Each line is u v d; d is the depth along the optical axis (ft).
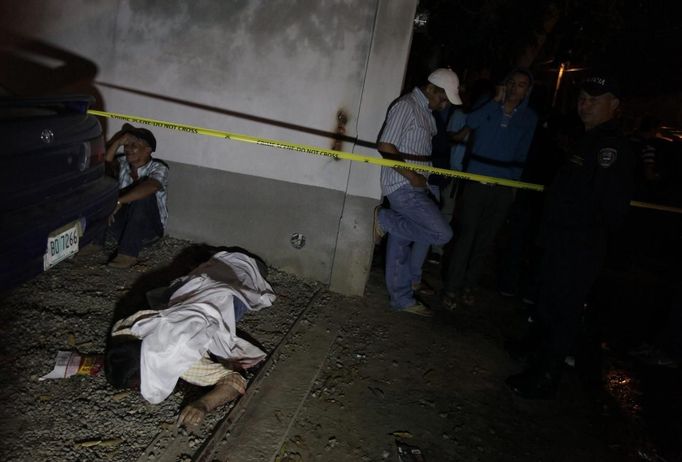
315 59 12.74
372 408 9.83
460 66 27.22
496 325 14.25
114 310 11.05
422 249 13.21
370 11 12.22
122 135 12.79
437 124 14.14
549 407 11.02
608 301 18.07
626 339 15.03
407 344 12.32
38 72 14.05
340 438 8.87
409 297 13.65
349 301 13.66
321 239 13.74
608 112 9.90
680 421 11.27
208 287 10.04
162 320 8.70
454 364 11.90
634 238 25.68
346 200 13.30
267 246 14.14
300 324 12.00
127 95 13.88
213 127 13.69
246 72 13.20
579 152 10.08
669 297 19.13
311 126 13.12
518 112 13.51
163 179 13.15
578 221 10.08
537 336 12.66
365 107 12.70
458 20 25.04
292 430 8.80
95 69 13.87
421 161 12.34
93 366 8.88
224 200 14.08
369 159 11.94
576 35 25.88
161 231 13.52
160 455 7.63
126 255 12.83
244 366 9.80
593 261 10.10
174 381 8.43
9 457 7.10
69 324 10.27
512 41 25.39
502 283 16.39
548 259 10.72
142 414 8.35
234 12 12.96
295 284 13.78
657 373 13.21
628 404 11.66
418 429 9.52
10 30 13.85
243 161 13.75
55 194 8.55
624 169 9.57
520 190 15.71
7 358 8.96
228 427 8.38
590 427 10.59
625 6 27.94
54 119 8.38
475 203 13.87
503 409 10.64
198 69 13.44
